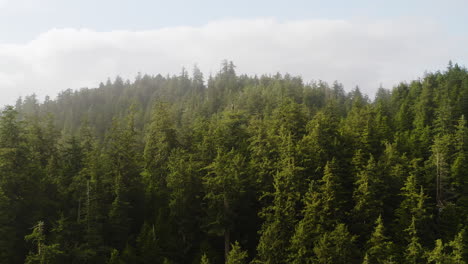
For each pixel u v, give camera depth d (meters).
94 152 47.06
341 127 56.16
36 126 48.00
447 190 43.28
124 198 43.62
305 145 45.47
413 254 34.75
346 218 41.31
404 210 39.22
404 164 44.84
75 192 41.53
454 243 33.56
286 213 38.53
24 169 39.75
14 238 37.84
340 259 33.66
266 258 37.47
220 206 43.47
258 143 49.78
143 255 39.66
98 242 38.81
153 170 53.28
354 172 44.28
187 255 44.06
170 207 44.41
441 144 46.94
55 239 37.34
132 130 54.00
